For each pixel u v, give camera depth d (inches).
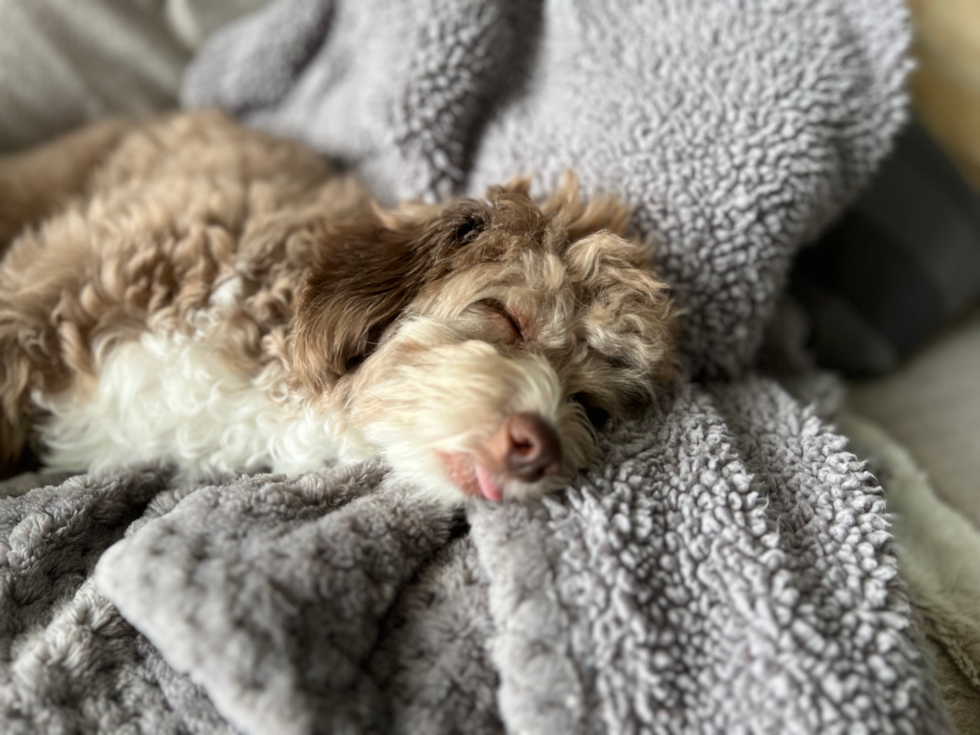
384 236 17.1
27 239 19.0
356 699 11.4
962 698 14.9
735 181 17.5
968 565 16.8
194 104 25.8
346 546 12.5
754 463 15.3
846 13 18.5
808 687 11.2
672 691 11.6
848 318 23.2
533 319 15.7
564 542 12.8
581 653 11.7
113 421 16.7
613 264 16.1
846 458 14.9
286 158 22.1
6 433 16.8
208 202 18.4
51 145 24.4
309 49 24.3
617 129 18.3
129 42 25.4
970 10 25.4
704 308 17.8
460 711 11.8
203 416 16.6
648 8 19.0
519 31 21.1
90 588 13.1
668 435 14.9
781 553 12.7
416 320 15.7
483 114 20.8
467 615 12.6
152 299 16.8
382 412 15.3
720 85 18.0
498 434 13.9
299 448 16.4
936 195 23.5
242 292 17.0
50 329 16.7
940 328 25.0
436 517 14.0
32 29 24.0
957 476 19.7
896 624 12.2
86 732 11.7
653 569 12.6
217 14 26.3
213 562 11.6
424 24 19.8
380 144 20.4
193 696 12.1
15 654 12.5
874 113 18.6
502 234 15.9
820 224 19.9
